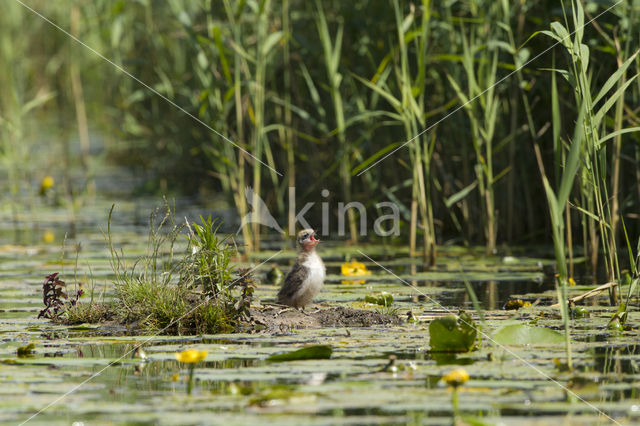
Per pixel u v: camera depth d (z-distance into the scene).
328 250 15.52
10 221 19.58
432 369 6.87
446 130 16.52
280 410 5.72
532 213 15.91
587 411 5.70
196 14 18.08
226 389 6.33
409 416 5.73
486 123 14.20
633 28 12.64
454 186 17.16
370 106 17.20
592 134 9.03
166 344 8.06
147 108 24.23
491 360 7.22
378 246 16.28
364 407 5.85
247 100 16.06
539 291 11.15
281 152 19.34
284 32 15.39
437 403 5.82
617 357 7.30
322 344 7.93
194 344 8.01
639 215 13.84
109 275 12.30
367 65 16.84
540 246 15.52
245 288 9.26
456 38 15.25
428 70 16.22
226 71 14.47
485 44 13.36
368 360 7.24
